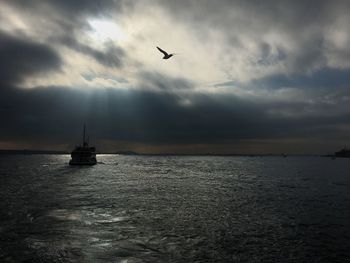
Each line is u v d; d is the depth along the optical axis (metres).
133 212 40.25
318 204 48.72
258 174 123.75
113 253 24.19
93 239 27.62
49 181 81.88
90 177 98.19
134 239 27.97
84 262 22.23
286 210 43.22
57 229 30.70
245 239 28.70
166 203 48.12
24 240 26.95
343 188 73.12
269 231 31.67
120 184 77.44
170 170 147.50
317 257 24.30
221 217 38.03
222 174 121.56
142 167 175.12
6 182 77.75
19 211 39.22
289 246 26.86
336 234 30.88
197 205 46.62
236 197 55.81
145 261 22.72
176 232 30.64
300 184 82.50
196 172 133.88
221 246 26.55
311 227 33.53
